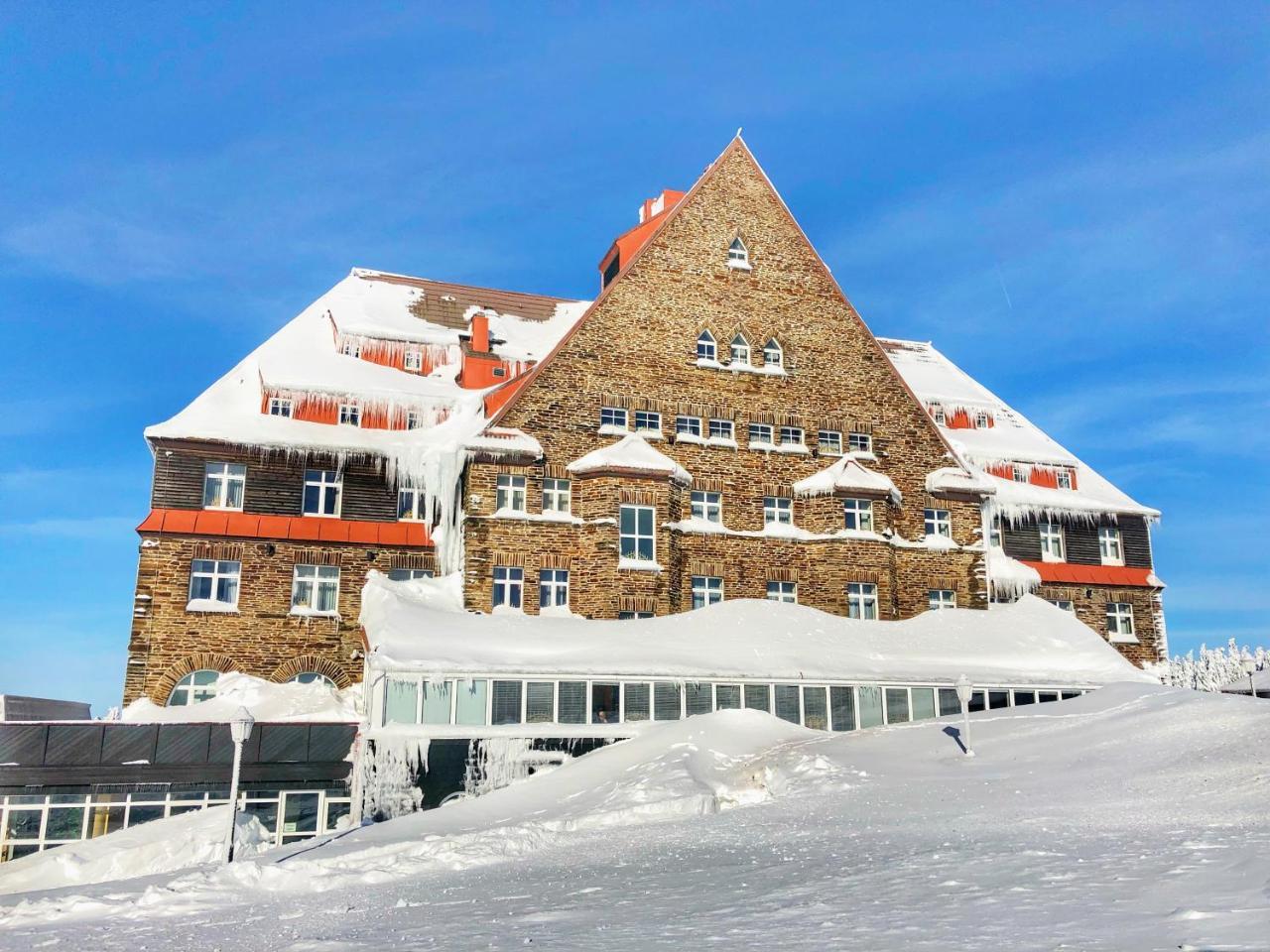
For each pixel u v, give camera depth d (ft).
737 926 28.40
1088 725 72.38
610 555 108.06
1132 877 30.55
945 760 69.87
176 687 102.42
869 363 128.36
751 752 79.97
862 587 117.60
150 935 37.22
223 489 108.99
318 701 98.89
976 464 136.98
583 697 91.71
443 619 95.20
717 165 128.77
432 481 111.86
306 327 129.08
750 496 119.03
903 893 31.48
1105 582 134.41
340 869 53.52
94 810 82.94
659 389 118.62
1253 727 61.36
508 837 58.70
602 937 28.32
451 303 139.03
